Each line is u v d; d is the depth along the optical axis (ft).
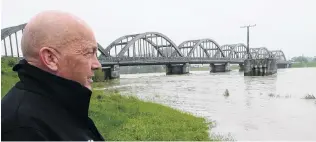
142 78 217.77
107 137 29.63
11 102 3.50
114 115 42.04
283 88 119.55
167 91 113.60
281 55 394.32
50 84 3.59
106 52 230.07
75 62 3.67
